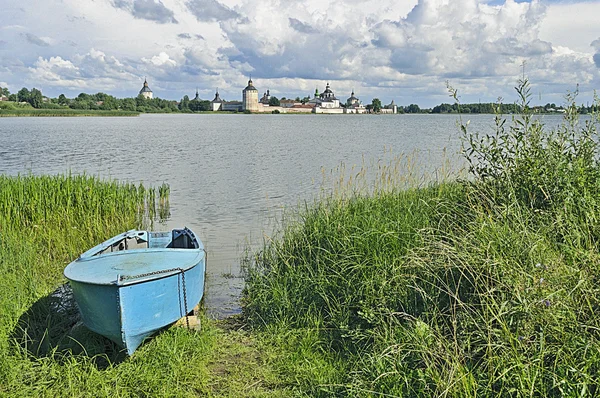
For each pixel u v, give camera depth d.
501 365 4.40
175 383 5.94
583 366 4.15
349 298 6.96
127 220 13.70
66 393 5.77
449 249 5.81
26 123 90.38
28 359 6.30
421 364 5.13
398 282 6.57
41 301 7.75
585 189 6.43
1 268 8.59
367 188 11.67
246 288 9.12
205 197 18.69
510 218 6.52
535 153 7.46
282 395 5.68
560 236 6.07
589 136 7.38
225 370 6.29
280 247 9.70
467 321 5.17
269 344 6.85
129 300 6.03
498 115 7.91
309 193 18.89
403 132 60.03
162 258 7.21
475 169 8.18
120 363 6.28
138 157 32.53
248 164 28.23
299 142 44.28
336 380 5.66
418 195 10.27
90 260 7.17
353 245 7.94
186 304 6.82
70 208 12.91
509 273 5.17
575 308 4.64
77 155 33.81
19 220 11.92
